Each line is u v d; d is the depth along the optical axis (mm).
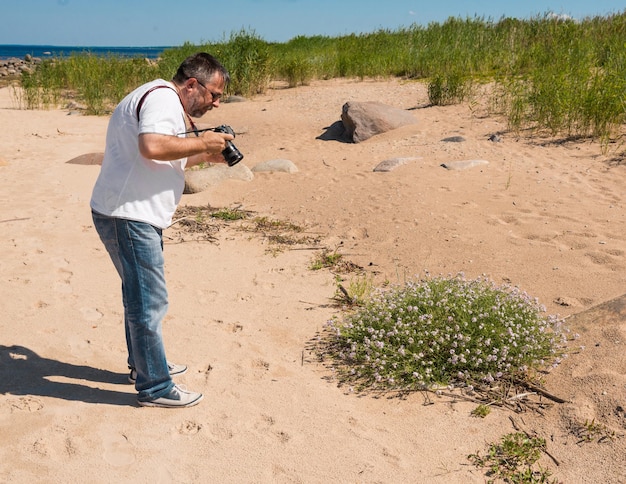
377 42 20859
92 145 12141
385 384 3982
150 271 3439
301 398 3822
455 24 19406
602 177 7953
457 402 3760
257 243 6773
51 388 3879
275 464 3209
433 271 5723
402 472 3145
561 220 6562
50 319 4867
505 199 7340
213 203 8359
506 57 15375
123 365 4242
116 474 3109
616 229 6199
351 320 4602
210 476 3115
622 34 15352
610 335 4035
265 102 15805
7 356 4262
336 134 11867
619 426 3326
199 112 3596
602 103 9625
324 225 7254
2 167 10156
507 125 10758
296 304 5207
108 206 3361
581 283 5125
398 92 15031
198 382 4000
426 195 7668
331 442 3387
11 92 21688
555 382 3830
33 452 3256
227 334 4684
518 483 3037
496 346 4078
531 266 5566
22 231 7043
